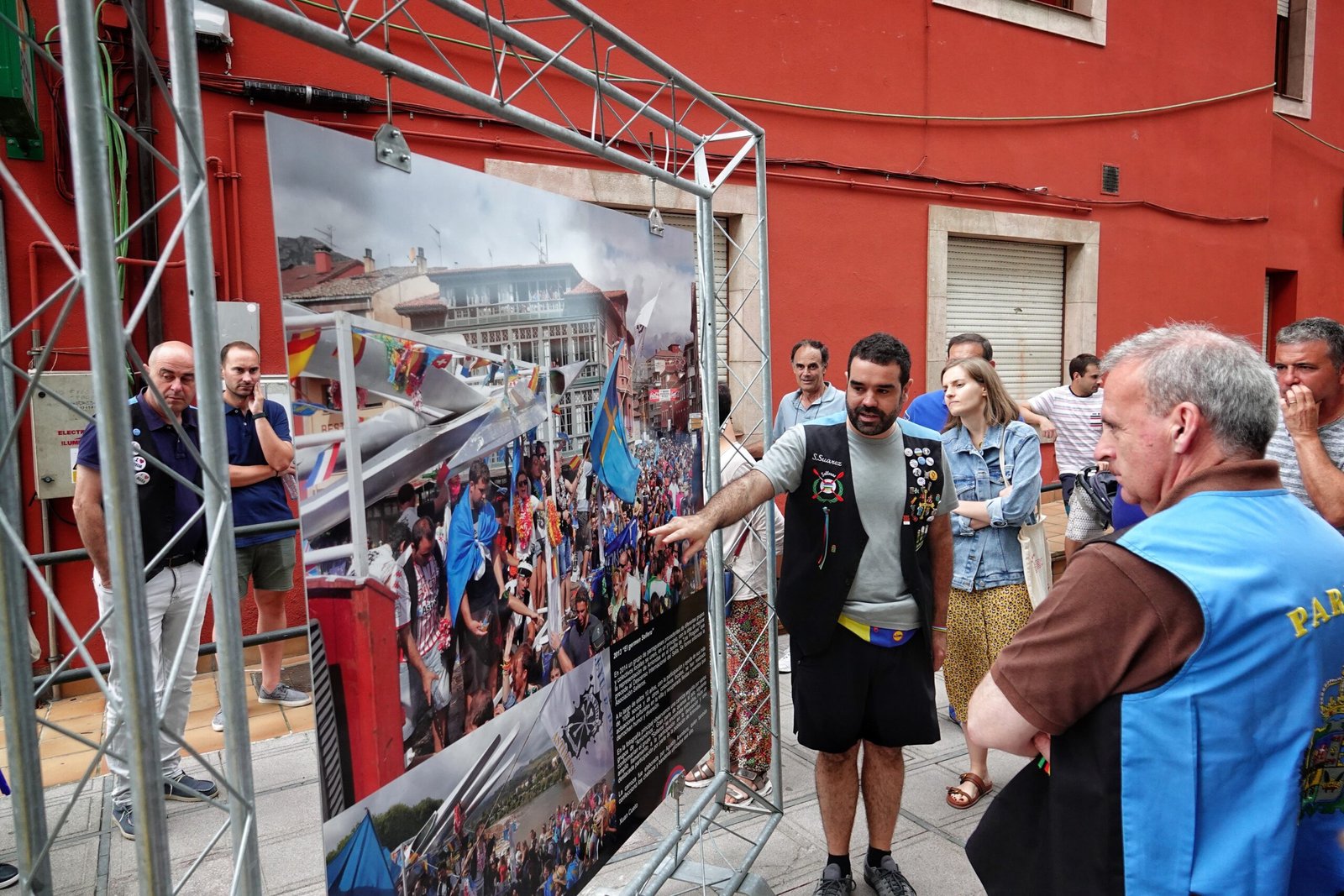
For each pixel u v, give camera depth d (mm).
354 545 1305
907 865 2838
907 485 2424
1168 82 7820
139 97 3883
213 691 4230
